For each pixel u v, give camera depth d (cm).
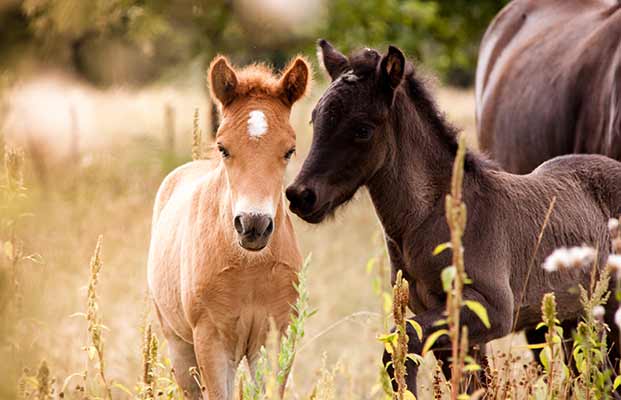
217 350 930
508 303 871
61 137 2006
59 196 1781
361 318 1521
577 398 772
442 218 890
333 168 865
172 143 2316
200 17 2231
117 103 2652
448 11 2888
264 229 838
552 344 713
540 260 916
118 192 2089
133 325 1334
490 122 1427
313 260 1791
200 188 966
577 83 1232
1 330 775
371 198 920
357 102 870
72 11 1075
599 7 1381
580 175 973
